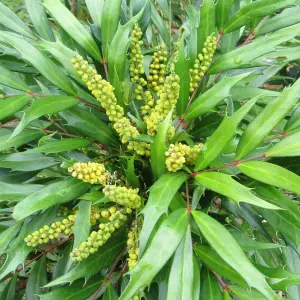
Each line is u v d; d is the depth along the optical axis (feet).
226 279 1.04
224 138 0.97
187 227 0.90
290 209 1.03
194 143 1.19
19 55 1.23
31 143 1.25
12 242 1.04
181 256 0.88
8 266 0.97
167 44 1.51
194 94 1.20
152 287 1.07
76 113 1.10
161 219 0.97
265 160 1.11
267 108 0.98
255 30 1.35
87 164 1.00
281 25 1.34
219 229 0.89
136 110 1.09
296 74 1.93
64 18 1.18
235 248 0.85
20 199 1.06
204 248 0.99
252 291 0.99
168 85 1.00
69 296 1.01
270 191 1.05
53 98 1.07
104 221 1.04
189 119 1.11
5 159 1.13
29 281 1.17
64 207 1.12
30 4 1.34
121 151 1.08
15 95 1.10
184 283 0.86
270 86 2.21
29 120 1.01
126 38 1.12
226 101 1.20
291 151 0.97
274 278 0.91
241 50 1.17
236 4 1.30
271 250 1.35
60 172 1.25
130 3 1.40
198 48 1.23
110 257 1.04
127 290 0.81
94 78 1.01
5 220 1.29
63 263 1.15
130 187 1.06
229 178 0.94
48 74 1.09
